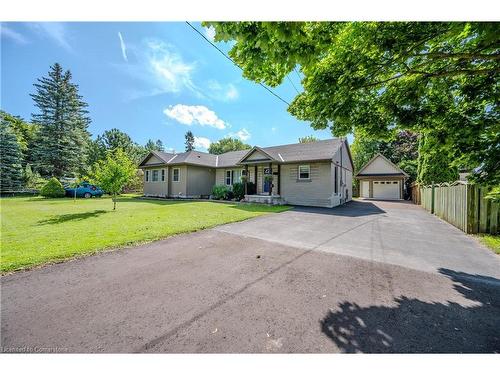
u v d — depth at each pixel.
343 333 2.38
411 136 31.25
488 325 2.53
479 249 5.39
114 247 5.17
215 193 19.78
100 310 2.76
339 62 3.92
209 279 3.65
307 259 4.62
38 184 27.25
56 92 33.91
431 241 6.09
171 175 21.81
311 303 2.96
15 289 3.24
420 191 17.28
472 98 4.04
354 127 5.05
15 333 2.34
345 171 20.33
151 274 3.82
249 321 2.57
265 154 16.39
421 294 3.21
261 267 4.18
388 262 4.48
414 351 2.16
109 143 47.53
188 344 2.23
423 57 4.11
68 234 6.20
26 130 35.91
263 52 3.23
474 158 4.12
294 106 5.57
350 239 6.24
